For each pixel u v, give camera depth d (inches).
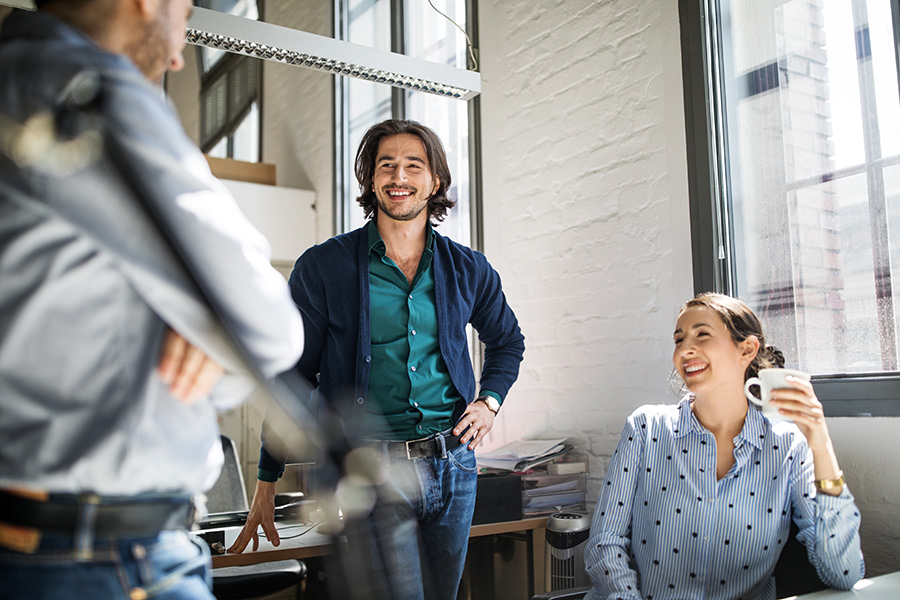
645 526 67.4
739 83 87.6
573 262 105.5
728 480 64.8
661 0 94.8
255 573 84.7
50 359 26.1
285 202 188.7
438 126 138.8
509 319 78.2
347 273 68.2
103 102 23.5
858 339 74.9
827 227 78.0
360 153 73.4
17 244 25.7
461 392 68.6
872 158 74.2
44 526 25.8
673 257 91.4
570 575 84.4
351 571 30.3
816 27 79.9
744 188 86.4
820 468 59.5
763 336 67.4
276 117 216.5
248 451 169.3
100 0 29.1
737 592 63.6
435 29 141.7
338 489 29.7
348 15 179.0
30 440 25.9
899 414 68.9
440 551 64.4
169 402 28.3
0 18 30.3
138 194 24.0
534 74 114.7
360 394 65.4
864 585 55.6
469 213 127.8
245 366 27.0
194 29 83.5
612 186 100.3
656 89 94.9
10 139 21.0
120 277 27.0
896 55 72.6
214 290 26.2
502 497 89.4
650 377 93.1
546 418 108.6
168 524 28.6
